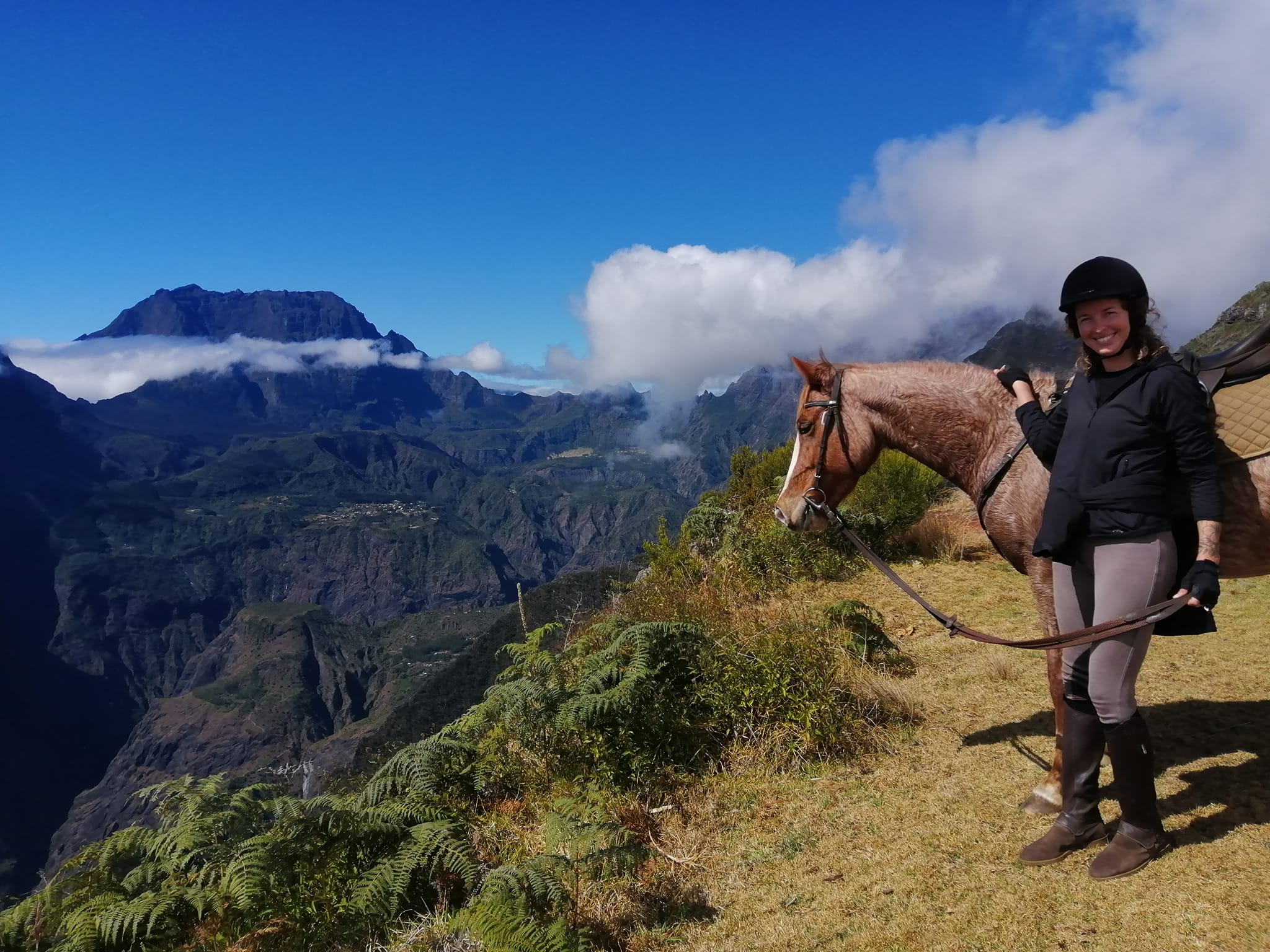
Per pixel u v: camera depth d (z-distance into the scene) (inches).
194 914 141.3
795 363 154.9
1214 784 132.4
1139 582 100.9
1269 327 103.2
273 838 138.1
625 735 172.7
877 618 270.5
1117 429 99.8
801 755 172.6
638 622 248.7
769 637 203.5
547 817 148.1
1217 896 101.0
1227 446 102.7
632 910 124.4
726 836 146.6
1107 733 108.7
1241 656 196.5
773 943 110.3
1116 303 98.3
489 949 105.7
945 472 142.3
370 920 130.8
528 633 233.0
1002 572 324.5
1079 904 105.8
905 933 106.3
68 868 146.4
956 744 169.6
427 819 154.8
